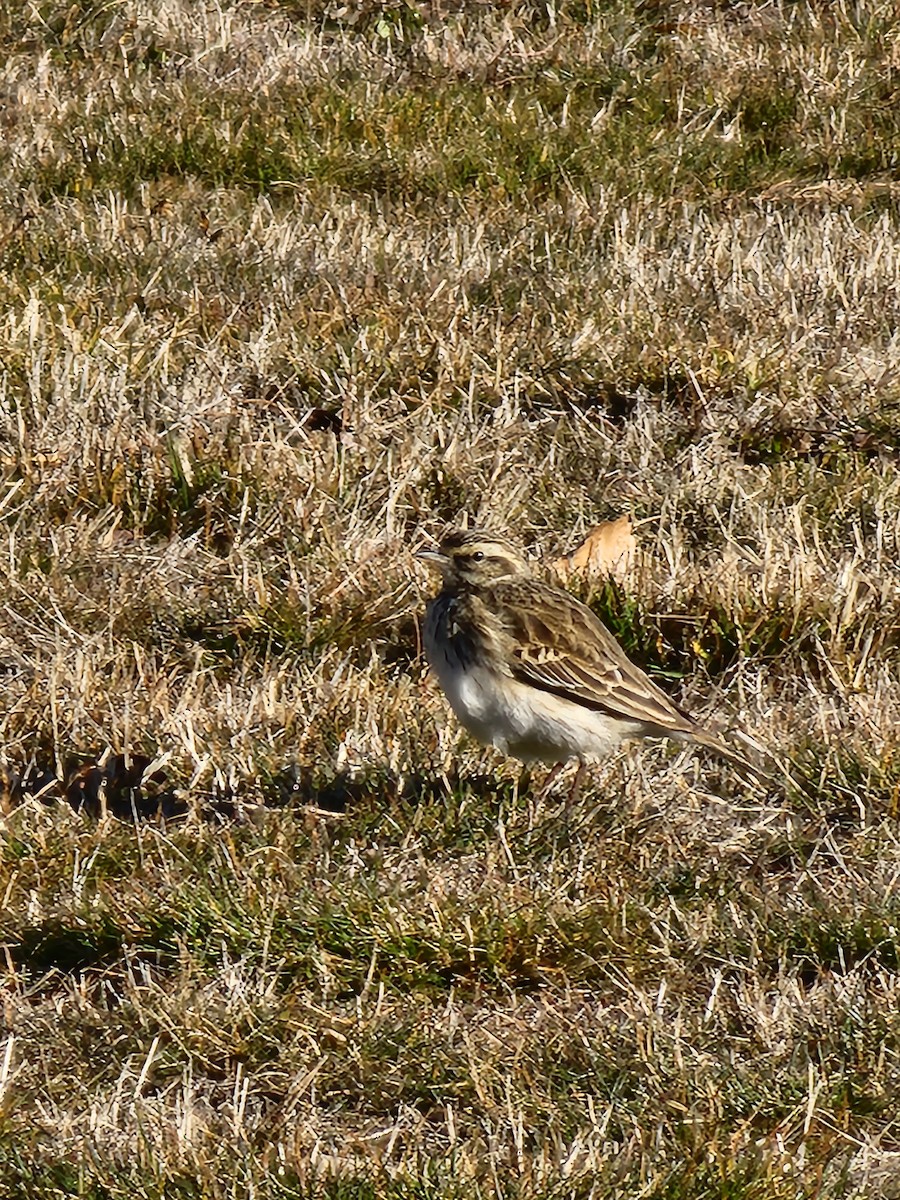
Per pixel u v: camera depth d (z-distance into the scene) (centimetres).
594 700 1037
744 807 1058
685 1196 755
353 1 2286
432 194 1894
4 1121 800
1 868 962
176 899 930
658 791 1071
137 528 1315
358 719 1112
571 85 2097
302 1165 765
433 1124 823
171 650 1199
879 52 2164
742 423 1415
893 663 1190
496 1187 750
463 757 1102
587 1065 848
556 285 1603
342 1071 844
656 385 1462
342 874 957
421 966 903
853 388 1441
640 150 1975
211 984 891
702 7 2286
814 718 1111
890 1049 843
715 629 1208
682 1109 811
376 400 1435
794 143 2017
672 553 1260
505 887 946
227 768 1070
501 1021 888
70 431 1353
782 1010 872
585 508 1335
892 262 1670
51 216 1738
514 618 1041
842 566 1240
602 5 2266
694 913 942
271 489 1320
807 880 985
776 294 1583
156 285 1592
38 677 1141
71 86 2086
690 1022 873
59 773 1064
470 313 1539
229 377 1443
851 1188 769
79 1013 870
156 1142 786
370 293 1569
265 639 1207
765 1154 776
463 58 2156
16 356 1441
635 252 1672
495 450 1381
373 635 1219
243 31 2198
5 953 920
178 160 1920
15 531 1267
